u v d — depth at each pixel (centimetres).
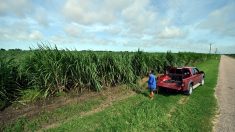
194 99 1027
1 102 744
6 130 597
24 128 623
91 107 841
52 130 615
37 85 873
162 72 1816
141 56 1505
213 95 1135
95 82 1041
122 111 796
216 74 2089
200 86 1407
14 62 854
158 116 738
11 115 702
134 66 1442
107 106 873
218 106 905
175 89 1108
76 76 999
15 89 830
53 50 934
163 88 1166
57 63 901
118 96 1047
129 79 1261
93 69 1045
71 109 795
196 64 3203
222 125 677
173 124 675
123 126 643
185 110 830
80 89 1029
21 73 849
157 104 909
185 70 1214
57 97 911
